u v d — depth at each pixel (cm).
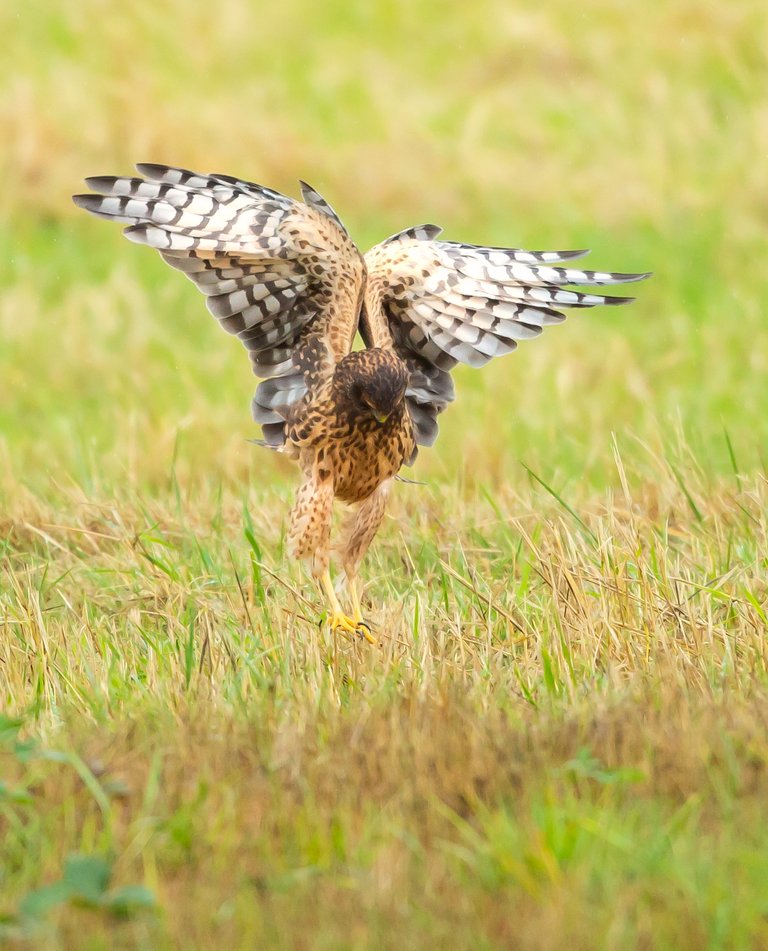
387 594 1094
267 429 1038
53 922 602
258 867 652
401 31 3177
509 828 650
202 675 902
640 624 941
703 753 720
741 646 891
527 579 1047
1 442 1546
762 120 2636
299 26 3180
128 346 1947
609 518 1129
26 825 700
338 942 584
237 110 2666
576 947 575
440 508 1299
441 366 1050
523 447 1577
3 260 2247
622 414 1662
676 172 2538
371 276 1000
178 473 1492
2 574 1162
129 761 756
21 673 935
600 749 750
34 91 2611
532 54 2970
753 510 1189
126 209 952
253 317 999
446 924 595
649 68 2892
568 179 2522
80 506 1312
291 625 939
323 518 986
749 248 2270
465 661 902
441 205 2448
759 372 1795
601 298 1001
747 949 574
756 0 3050
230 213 962
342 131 2708
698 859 628
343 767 732
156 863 659
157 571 1134
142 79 2720
